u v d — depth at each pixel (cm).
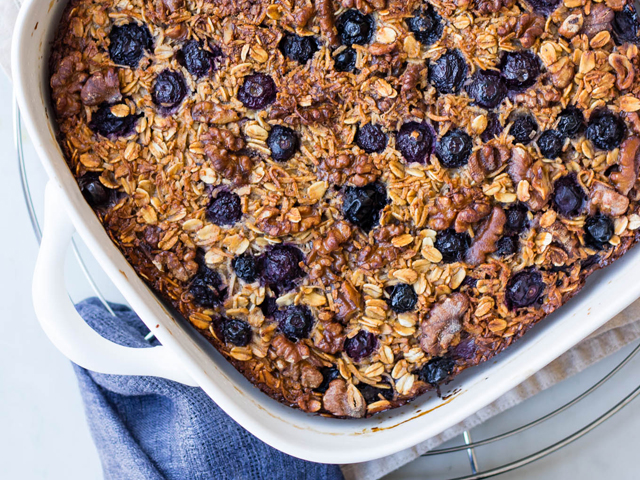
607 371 48
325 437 40
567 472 48
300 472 44
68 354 37
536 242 39
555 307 40
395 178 38
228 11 37
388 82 38
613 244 39
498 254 39
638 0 39
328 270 39
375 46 37
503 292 39
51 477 51
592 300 40
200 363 38
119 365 38
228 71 38
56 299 37
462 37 38
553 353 38
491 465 49
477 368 42
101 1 37
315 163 38
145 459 44
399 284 39
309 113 38
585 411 48
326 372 40
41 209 51
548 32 38
